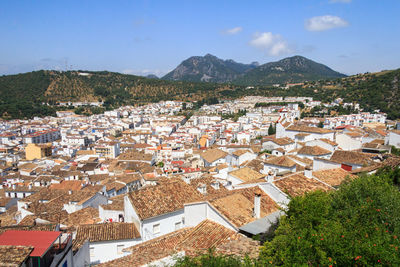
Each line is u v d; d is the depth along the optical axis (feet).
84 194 189.57
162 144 541.75
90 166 391.86
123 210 133.90
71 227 116.67
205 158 316.60
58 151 537.24
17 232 71.56
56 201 179.73
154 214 105.81
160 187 120.98
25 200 201.67
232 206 90.74
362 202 74.54
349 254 49.26
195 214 92.63
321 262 49.78
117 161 422.00
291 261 53.06
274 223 79.51
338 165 154.81
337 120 577.02
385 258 46.93
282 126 333.83
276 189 102.06
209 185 141.59
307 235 56.49
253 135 613.52
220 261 58.59
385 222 68.23
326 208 69.31
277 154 264.72
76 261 84.02
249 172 165.78
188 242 77.51
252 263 59.36
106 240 101.81
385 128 468.75
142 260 69.31
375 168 141.49
